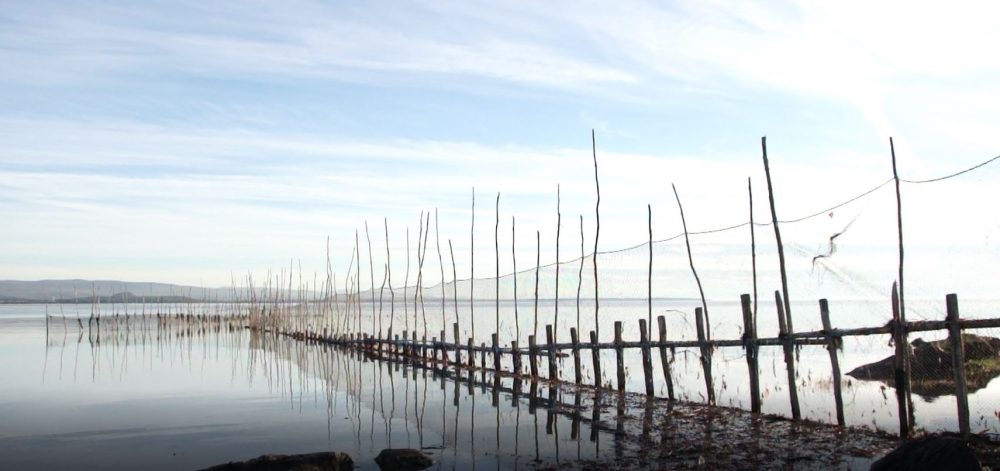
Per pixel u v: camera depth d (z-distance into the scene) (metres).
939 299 16.78
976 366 20.98
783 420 15.42
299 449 15.03
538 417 17.78
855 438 13.54
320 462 12.40
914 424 13.77
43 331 66.94
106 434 16.89
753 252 17.48
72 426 17.92
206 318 86.94
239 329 73.25
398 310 92.19
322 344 50.34
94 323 84.75
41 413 19.89
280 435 16.55
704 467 12.08
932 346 20.39
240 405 21.02
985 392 18.73
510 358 35.19
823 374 24.03
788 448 13.05
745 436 14.16
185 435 16.70
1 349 44.62
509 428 16.50
